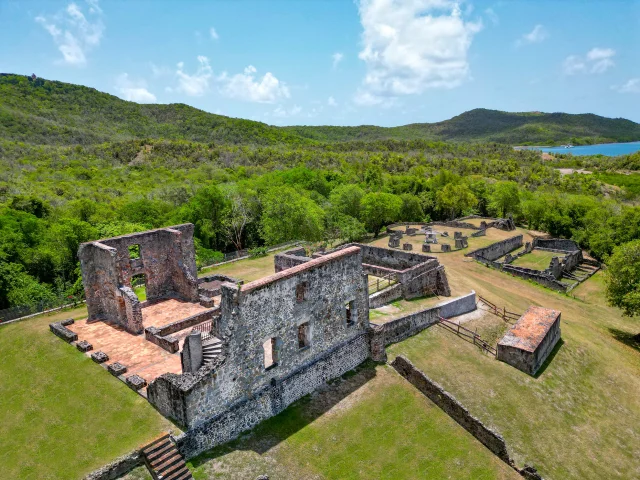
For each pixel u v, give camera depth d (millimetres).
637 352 42438
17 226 49969
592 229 79375
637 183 136750
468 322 38469
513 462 24016
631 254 44594
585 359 37688
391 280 40438
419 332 34688
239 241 68375
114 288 30203
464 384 29953
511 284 54562
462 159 172500
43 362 26500
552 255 69938
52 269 47625
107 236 49219
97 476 17609
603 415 31125
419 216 96312
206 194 65938
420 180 114438
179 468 18781
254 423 22281
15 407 22969
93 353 26312
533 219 91688
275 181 83500
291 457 21031
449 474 22312
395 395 26594
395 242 65438
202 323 30938
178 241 34406
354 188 79562
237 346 21234
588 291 59062
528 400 30188
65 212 60188
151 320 31438
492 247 67062
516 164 163875
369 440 23203
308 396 25141
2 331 31047
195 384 19734
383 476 21359
